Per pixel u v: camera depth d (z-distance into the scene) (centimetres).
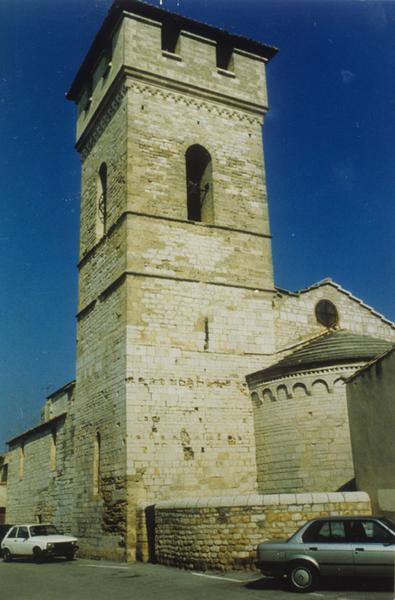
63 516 3128
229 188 3042
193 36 3203
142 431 2434
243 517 1797
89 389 2867
